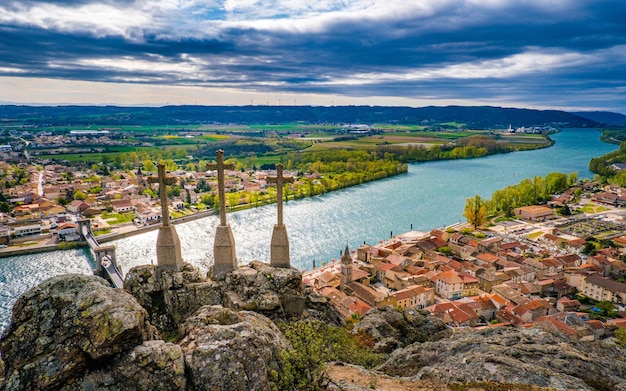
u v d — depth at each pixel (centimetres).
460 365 2920
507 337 3509
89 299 2033
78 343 1917
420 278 11331
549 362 2978
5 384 1842
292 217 18875
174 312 3238
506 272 11750
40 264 14000
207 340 2139
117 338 1928
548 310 9462
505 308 9712
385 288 11781
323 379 2356
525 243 15325
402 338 4322
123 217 19050
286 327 2942
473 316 9138
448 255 14275
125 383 1884
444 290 11019
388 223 17988
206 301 3272
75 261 14312
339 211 19900
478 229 17225
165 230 3362
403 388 2619
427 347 3438
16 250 14838
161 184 3291
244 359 2069
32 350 1938
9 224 17012
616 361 3088
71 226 16362
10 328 2022
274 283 3428
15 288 12156
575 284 11375
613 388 2730
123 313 1998
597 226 17125
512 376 2719
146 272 3409
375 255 13425
